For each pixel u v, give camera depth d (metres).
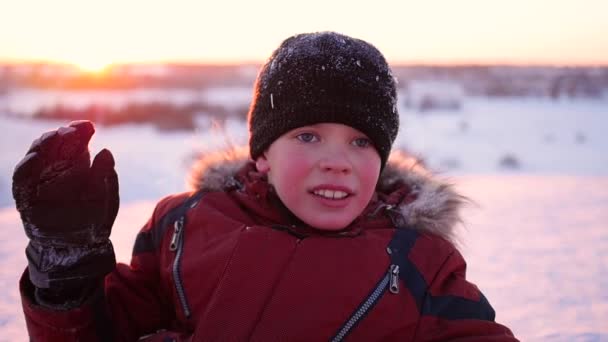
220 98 33.62
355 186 1.90
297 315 1.77
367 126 1.91
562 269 4.46
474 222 6.13
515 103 34.03
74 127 1.62
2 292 3.78
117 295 2.10
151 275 2.14
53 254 1.68
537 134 20.27
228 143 2.41
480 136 19.44
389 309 1.81
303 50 1.96
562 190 8.36
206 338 1.77
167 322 2.15
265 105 2.00
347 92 1.91
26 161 1.58
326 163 1.87
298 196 1.91
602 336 3.08
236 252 1.88
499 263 4.62
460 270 2.01
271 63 2.04
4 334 3.09
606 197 7.72
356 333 1.78
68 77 48.62
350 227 2.02
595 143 18.11
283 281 1.82
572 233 5.65
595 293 3.87
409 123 22.44
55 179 1.62
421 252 1.96
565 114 27.73
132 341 2.10
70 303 1.76
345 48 1.97
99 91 39.69
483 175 10.65
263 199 2.11
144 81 47.00
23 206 1.63
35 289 1.77
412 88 43.78
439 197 2.11
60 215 1.65
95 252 1.70
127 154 13.08
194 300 1.92
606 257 4.76
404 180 2.24
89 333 1.79
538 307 3.61
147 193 8.73
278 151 1.96
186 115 21.03
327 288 1.81
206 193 2.23
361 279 1.83
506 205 7.11
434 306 1.87
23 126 19.53
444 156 14.85
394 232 2.01
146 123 20.34
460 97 35.75
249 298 1.81
